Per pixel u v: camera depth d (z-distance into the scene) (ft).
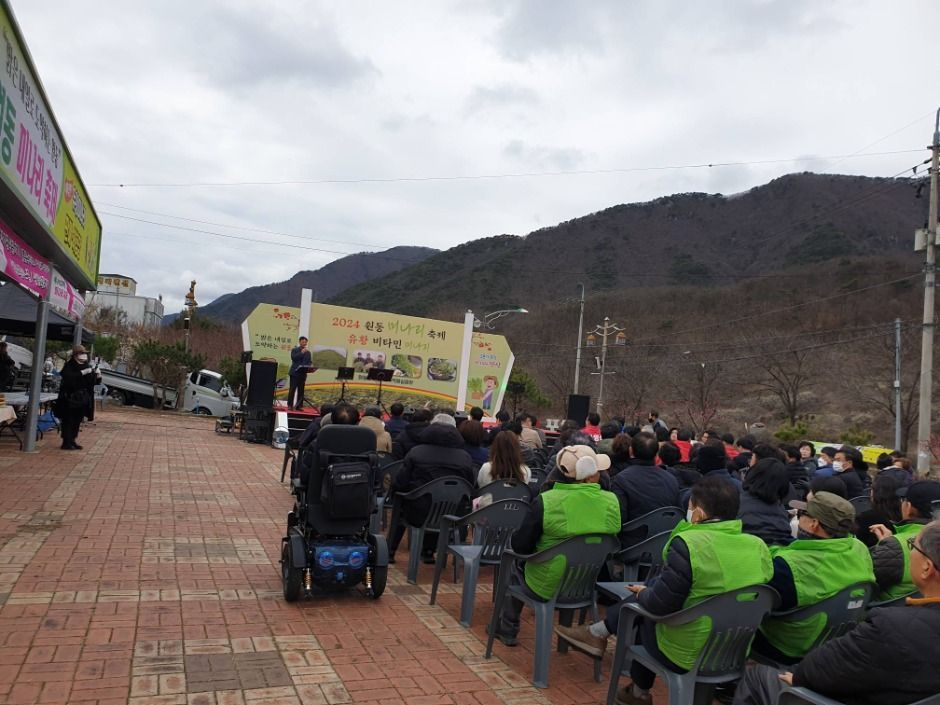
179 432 55.36
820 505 10.61
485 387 73.31
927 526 7.59
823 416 149.69
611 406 163.94
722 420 153.38
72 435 37.29
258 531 22.61
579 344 129.90
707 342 180.45
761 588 9.98
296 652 13.20
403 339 69.10
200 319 151.53
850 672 7.73
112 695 10.89
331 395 65.92
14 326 47.55
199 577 17.28
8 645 12.35
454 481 19.08
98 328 124.88
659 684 13.75
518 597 13.48
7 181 22.52
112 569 17.20
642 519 15.87
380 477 21.81
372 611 16.06
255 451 45.47
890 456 25.99
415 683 12.35
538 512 13.02
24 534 19.62
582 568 13.01
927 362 63.93
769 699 9.56
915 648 7.30
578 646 13.32
